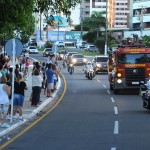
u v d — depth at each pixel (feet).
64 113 78.07
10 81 69.87
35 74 83.92
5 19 61.82
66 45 499.92
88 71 168.04
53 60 147.13
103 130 57.62
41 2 68.08
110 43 349.41
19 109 66.28
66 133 55.36
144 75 112.78
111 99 103.04
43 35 471.21
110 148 44.47
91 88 134.21
